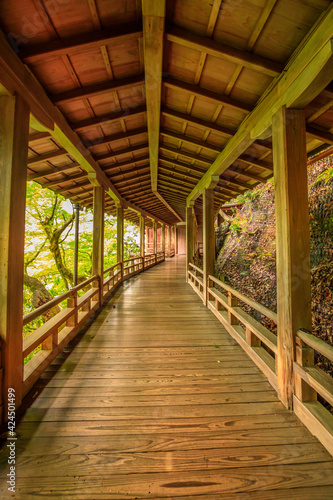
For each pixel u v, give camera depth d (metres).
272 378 2.10
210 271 4.65
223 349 2.83
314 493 1.23
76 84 2.11
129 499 1.19
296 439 1.54
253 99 2.28
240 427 1.64
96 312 4.27
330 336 3.64
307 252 1.79
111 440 1.53
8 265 1.64
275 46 1.70
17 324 1.74
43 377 2.22
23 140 1.76
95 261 4.52
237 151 2.95
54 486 1.25
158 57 1.86
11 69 1.56
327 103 1.93
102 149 3.55
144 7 1.44
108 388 2.07
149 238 18.39
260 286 5.96
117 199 5.96
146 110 2.79
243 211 9.39
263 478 1.30
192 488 1.25
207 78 2.18
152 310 4.40
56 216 7.95
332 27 1.33
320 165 5.42
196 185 5.46
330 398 1.41
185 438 1.55
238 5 1.49
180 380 2.20
